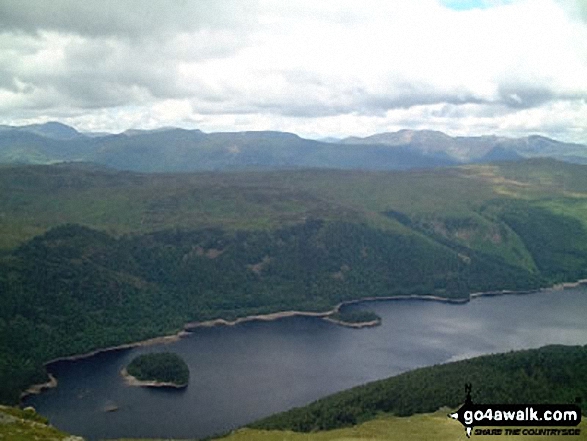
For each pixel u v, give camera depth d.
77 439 129.62
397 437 170.75
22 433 124.06
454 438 168.12
